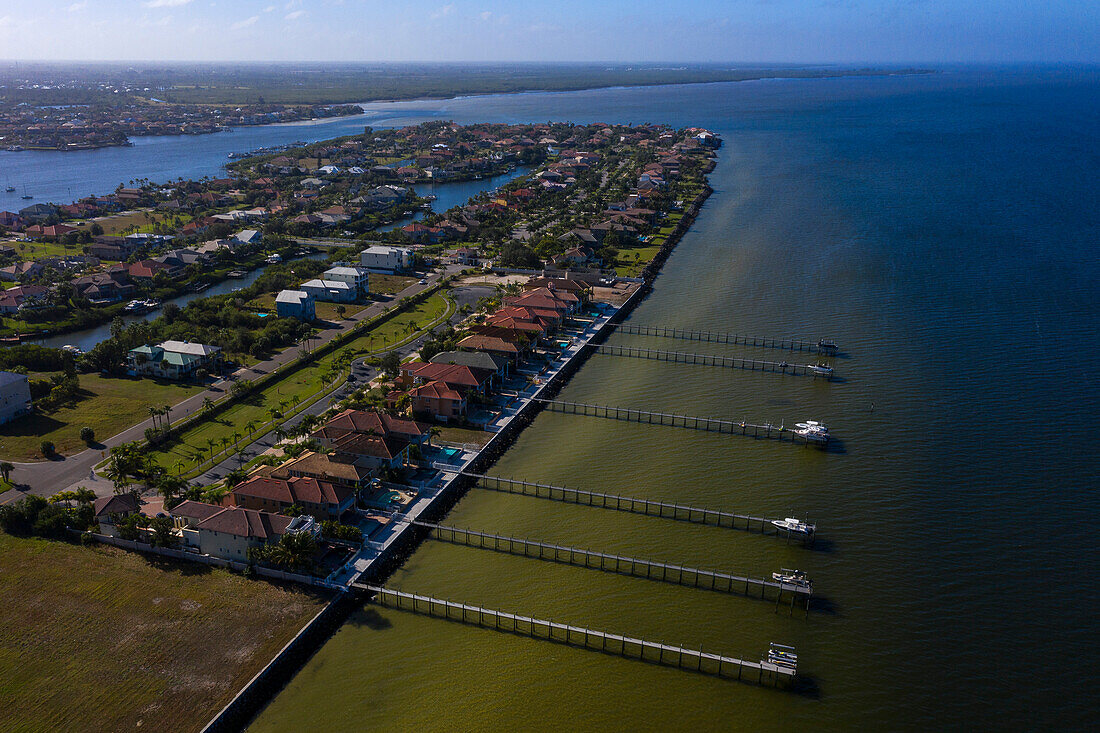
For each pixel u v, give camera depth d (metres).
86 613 84.38
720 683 77.44
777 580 91.62
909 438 125.19
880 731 72.00
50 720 70.62
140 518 96.50
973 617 86.31
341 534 95.88
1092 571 93.62
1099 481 111.94
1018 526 102.19
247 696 74.00
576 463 120.62
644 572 94.62
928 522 103.38
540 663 80.00
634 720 72.88
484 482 115.25
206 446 119.81
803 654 81.25
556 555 98.06
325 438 119.12
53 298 187.25
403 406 133.38
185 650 79.38
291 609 85.75
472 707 74.38
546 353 162.00
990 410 133.88
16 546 95.88
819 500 108.88
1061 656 80.75
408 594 87.75
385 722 72.88
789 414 134.50
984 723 72.88
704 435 128.62
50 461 114.44
